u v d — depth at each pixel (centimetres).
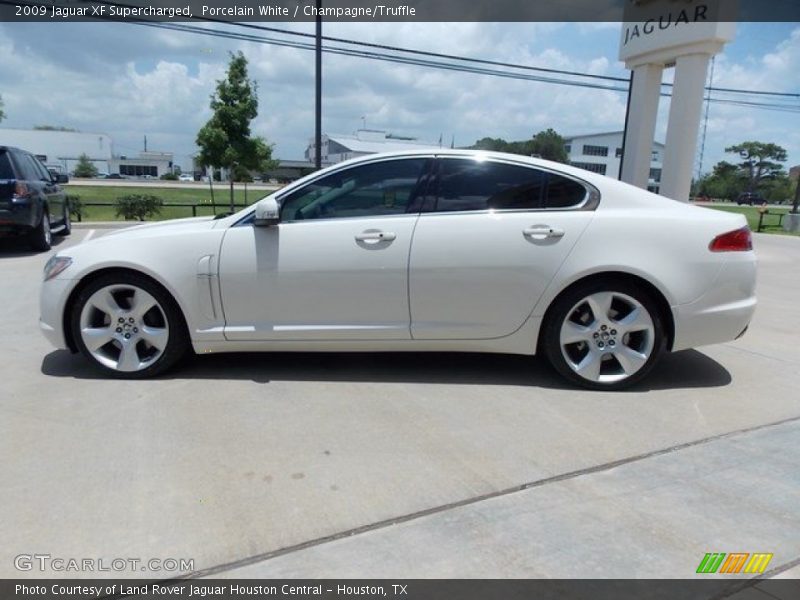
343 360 456
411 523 249
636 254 383
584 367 398
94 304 406
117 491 270
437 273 390
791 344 532
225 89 1945
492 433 334
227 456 304
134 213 1862
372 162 405
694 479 288
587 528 247
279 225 398
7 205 930
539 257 387
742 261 391
